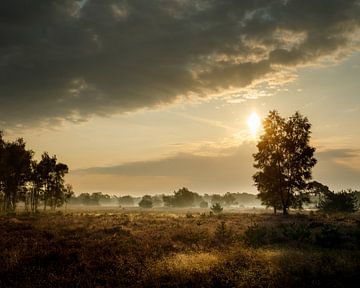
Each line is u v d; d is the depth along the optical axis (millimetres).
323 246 18016
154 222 38062
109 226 30703
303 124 55250
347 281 10469
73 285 10289
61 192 78875
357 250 15898
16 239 19609
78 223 34125
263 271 11164
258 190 57594
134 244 18359
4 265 12578
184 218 46844
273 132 56000
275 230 24906
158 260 13203
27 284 10195
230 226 31266
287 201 55125
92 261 13500
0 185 66250
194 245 17750
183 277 10828
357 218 37969
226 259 13195
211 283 10234
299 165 54562
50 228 27453
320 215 45969
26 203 75250
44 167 73812
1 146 63188
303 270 11289
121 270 11922
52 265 12867
